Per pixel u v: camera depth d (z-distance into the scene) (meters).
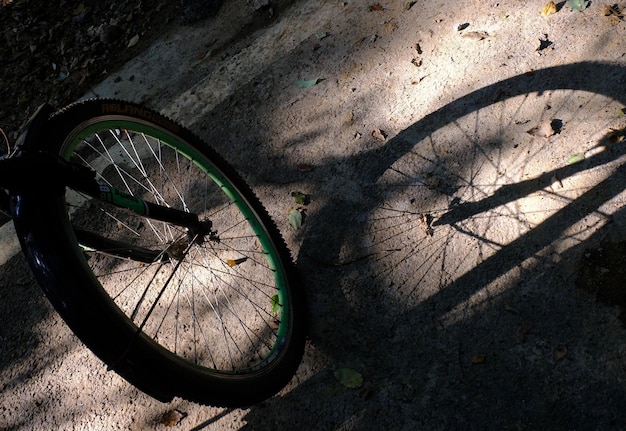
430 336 2.49
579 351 2.27
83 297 1.74
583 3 3.26
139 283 3.06
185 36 4.17
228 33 4.04
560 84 3.02
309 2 3.96
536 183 2.74
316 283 2.78
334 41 3.69
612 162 2.68
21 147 1.92
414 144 3.08
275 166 3.27
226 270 2.95
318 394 2.48
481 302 2.51
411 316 2.56
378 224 2.87
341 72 3.53
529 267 2.53
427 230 2.77
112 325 1.78
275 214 3.08
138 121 2.34
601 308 2.34
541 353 2.31
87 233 2.15
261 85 3.67
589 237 2.51
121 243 2.27
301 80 3.59
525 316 2.41
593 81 2.97
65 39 4.55
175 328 2.89
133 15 4.45
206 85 3.82
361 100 3.36
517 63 3.18
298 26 3.86
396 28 3.60
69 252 1.80
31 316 3.16
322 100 3.45
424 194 2.90
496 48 3.29
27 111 4.23
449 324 2.49
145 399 2.71
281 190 3.16
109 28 4.39
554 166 2.76
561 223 2.59
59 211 1.87
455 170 2.92
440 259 2.67
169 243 2.53
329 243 2.89
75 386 2.86
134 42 4.29
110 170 3.60
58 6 4.80
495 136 2.96
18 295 3.26
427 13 3.59
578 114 2.89
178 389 1.94
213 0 4.19
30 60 4.50
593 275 2.41
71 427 2.75
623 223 2.50
